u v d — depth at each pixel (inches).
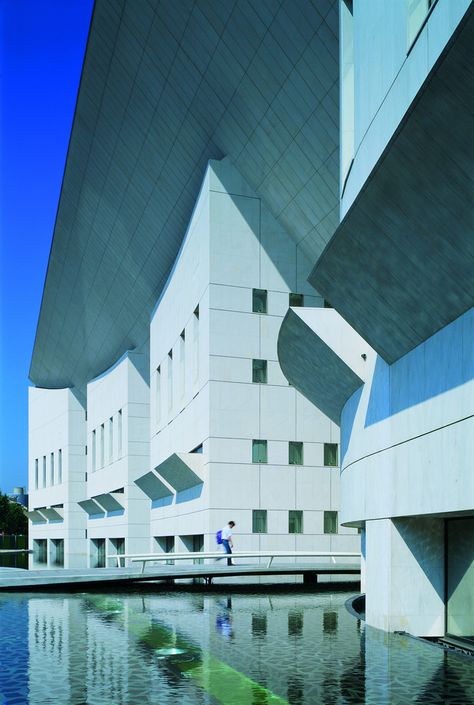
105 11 944.3
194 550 1167.6
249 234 1040.2
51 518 2425.0
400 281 335.9
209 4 783.1
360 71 430.3
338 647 319.0
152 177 1178.0
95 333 1924.2
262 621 421.1
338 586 739.4
